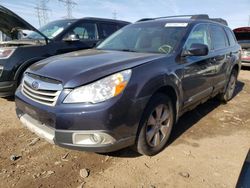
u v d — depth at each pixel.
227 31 5.15
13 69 4.52
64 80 2.44
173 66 3.06
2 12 4.59
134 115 2.53
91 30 6.12
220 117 4.47
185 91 3.34
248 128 4.01
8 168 2.74
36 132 2.71
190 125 4.04
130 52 3.35
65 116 2.35
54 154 3.04
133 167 2.81
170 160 2.96
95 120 2.32
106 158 2.97
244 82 7.94
